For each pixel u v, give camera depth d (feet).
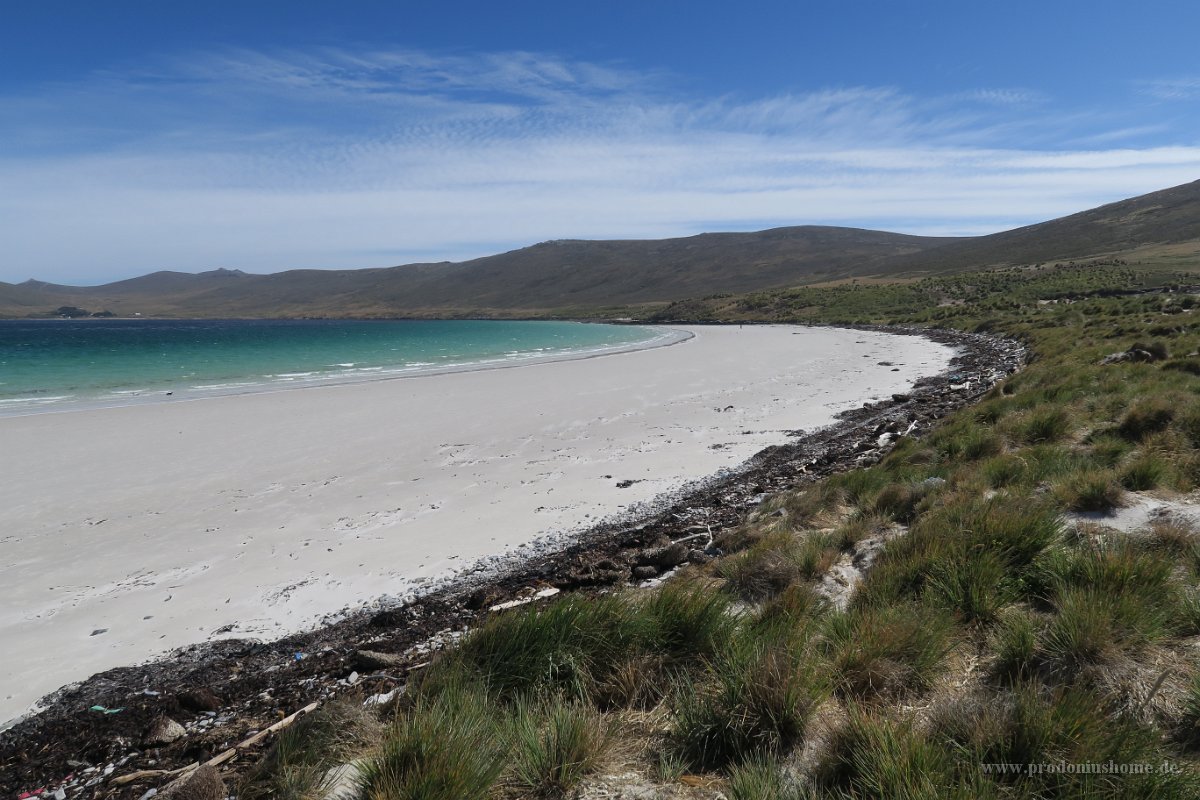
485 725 10.74
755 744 10.07
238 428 50.55
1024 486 22.17
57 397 69.00
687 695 11.54
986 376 68.03
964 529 17.40
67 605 21.48
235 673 17.03
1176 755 8.63
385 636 18.70
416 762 9.31
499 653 13.23
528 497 32.76
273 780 10.24
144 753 13.48
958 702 9.98
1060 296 202.28
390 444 44.80
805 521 23.93
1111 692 9.87
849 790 8.75
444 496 33.09
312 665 17.15
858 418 50.88
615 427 50.14
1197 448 23.73
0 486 35.09
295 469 38.45
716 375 85.05
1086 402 34.99
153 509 31.27
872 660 11.60
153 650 18.56
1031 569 15.02
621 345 170.19
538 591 21.27
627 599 15.06
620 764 10.12
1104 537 15.96
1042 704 9.37
